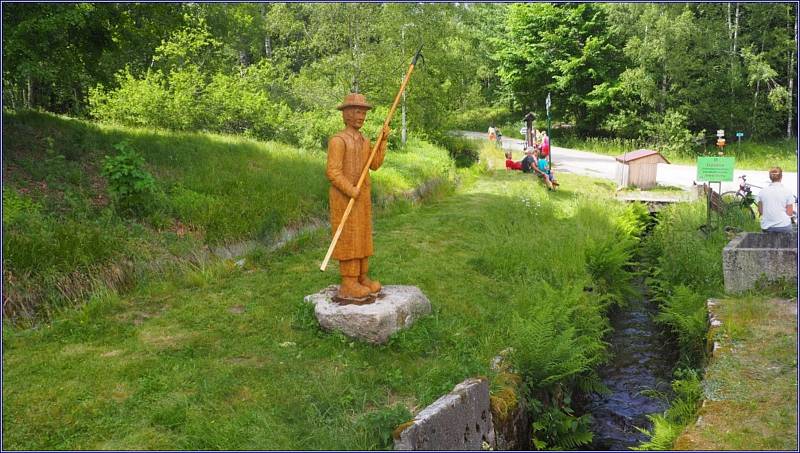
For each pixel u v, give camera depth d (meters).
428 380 5.46
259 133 17.02
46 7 8.95
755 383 5.46
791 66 29.38
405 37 22.69
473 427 4.93
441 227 11.76
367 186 6.50
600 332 7.96
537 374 6.14
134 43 12.59
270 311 6.98
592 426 6.58
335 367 5.62
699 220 13.17
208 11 18.81
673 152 28.64
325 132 17.42
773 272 8.12
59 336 6.05
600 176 20.11
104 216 8.27
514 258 9.71
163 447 4.17
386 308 6.26
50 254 6.84
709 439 4.61
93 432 4.32
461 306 7.65
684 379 7.24
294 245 9.84
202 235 8.98
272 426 4.51
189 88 16.33
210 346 5.98
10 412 4.51
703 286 9.40
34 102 16.30
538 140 22.78
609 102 34.03
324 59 22.12
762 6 29.94
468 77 26.91
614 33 34.38
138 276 7.57
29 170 9.05
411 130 23.84
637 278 12.14
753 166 23.97
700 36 28.98
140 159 8.84
